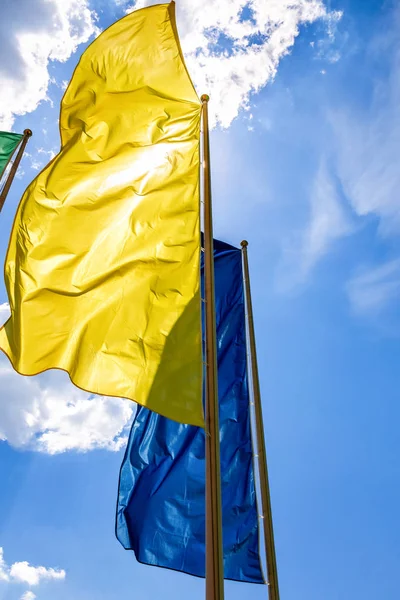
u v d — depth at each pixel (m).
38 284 9.56
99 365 8.78
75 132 11.64
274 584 10.48
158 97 12.03
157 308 9.40
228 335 13.63
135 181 10.88
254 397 12.71
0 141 13.11
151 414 11.36
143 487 10.61
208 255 10.11
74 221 10.30
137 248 10.06
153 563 9.88
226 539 10.98
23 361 8.84
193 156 11.38
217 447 7.89
